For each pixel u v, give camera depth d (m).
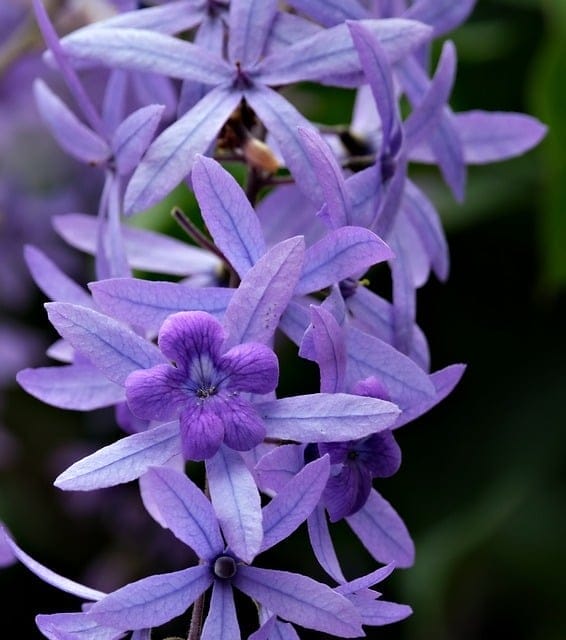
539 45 0.35
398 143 0.25
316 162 0.23
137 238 0.28
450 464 0.35
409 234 0.27
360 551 0.35
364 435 0.23
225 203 0.24
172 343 0.23
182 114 0.25
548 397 0.35
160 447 0.23
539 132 0.28
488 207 0.35
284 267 0.23
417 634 0.34
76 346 0.23
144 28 0.26
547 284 0.34
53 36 0.25
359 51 0.25
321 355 0.23
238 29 0.25
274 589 0.23
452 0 0.27
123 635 0.23
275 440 0.24
